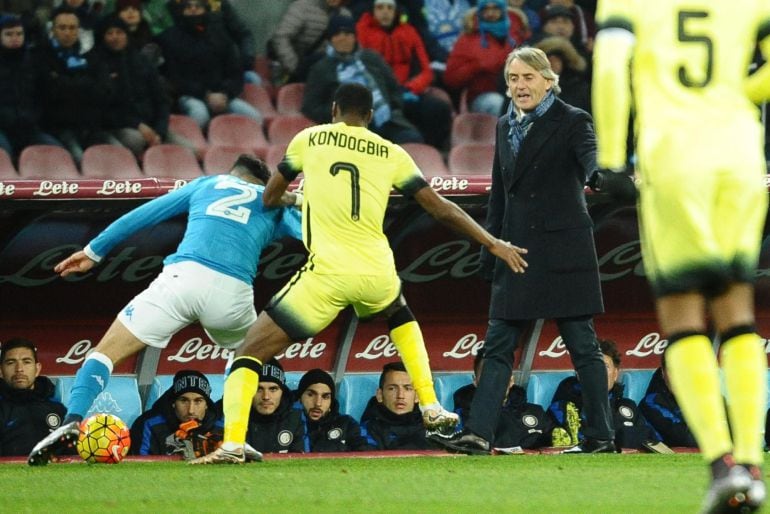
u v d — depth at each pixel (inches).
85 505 721.0
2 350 1337.4
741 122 614.9
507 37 1824.6
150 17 1846.7
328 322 1027.3
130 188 1299.2
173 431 1354.6
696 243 596.4
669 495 754.2
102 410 1440.7
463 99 1825.8
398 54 1798.7
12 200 1293.1
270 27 1898.4
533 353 1560.0
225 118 1776.6
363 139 1021.2
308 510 697.6
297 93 1861.5
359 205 1011.9
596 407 1112.2
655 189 605.0
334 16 1726.1
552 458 1018.7
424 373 1061.1
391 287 1034.7
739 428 597.0
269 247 1469.0
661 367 1462.8
